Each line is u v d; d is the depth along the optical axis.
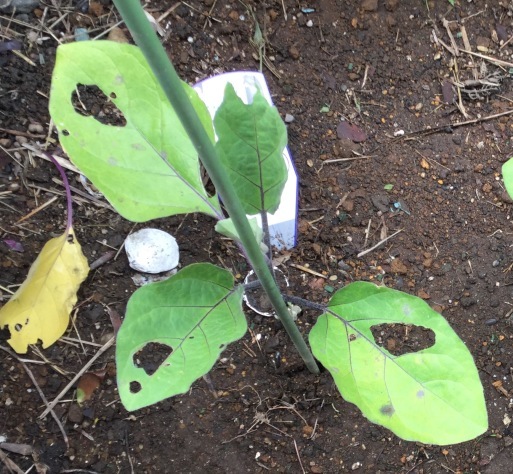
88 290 0.48
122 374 0.32
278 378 0.51
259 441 0.49
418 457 0.51
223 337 0.33
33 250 0.48
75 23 0.52
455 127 0.58
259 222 0.51
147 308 0.33
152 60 0.23
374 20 0.59
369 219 0.55
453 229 0.56
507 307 0.55
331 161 0.56
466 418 0.35
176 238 0.51
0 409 0.45
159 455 0.48
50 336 0.46
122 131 0.33
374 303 0.37
